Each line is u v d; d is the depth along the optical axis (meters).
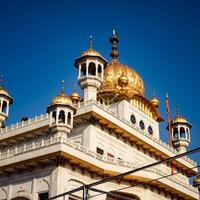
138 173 38.72
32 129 43.97
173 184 42.31
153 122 54.81
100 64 45.78
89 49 46.38
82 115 40.38
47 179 34.47
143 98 53.00
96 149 40.12
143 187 39.34
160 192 41.44
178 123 57.91
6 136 45.84
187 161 53.56
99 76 45.06
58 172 33.75
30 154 35.81
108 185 37.53
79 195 34.97
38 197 34.41
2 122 51.94
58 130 37.84
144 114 53.16
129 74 54.75
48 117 43.28
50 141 35.38
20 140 45.44
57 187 33.09
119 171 37.84
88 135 39.97
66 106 38.62
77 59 45.94
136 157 45.44
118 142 43.59
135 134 44.91
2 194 37.12
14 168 36.69
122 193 38.12
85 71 45.25
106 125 41.91
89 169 36.38
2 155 38.62
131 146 45.31
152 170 40.09
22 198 35.66
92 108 39.94
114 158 40.41
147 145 46.44
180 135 57.81
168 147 50.16
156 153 48.12
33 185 35.12
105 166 37.56
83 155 35.88
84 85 43.94
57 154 33.88
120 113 49.25
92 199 35.59
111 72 54.22
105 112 41.56
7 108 52.94
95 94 43.75
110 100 51.59
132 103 52.03
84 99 43.31
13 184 36.81
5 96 53.03
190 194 44.66
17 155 36.75
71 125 38.53
